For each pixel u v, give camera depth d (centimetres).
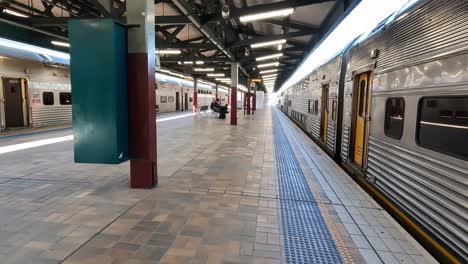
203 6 706
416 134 319
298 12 773
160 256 239
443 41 272
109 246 253
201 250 250
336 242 266
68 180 447
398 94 362
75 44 360
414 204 321
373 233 285
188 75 2350
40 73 1108
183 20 726
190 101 3139
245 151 718
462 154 248
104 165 546
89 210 331
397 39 367
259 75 2656
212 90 4062
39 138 900
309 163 590
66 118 1249
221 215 323
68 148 729
